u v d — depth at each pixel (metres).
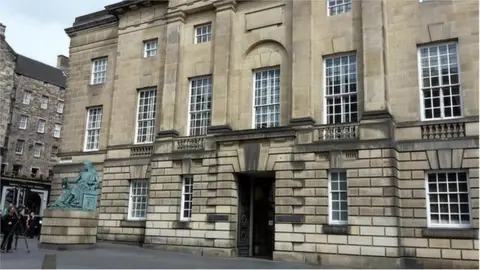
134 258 18.69
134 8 29.34
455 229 17.27
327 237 19.19
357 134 19.61
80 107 31.44
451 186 18.00
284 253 19.98
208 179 22.94
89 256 18.73
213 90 24.03
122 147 27.78
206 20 26.06
